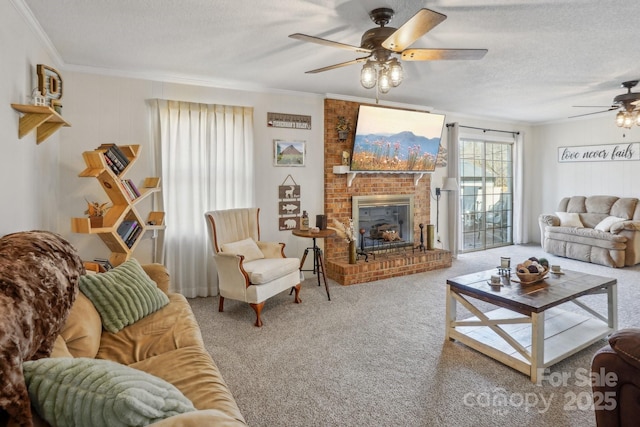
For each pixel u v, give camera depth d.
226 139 4.14
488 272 3.06
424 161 5.32
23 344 1.11
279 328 3.13
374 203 5.16
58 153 3.42
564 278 2.86
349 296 3.99
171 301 2.48
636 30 2.67
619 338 1.45
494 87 4.34
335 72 3.74
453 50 2.19
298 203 4.68
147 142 3.81
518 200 7.02
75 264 1.81
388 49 2.16
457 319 3.20
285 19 2.49
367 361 2.54
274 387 2.22
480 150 6.60
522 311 2.32
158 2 2.26
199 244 4.06
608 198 5.94
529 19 2.47
